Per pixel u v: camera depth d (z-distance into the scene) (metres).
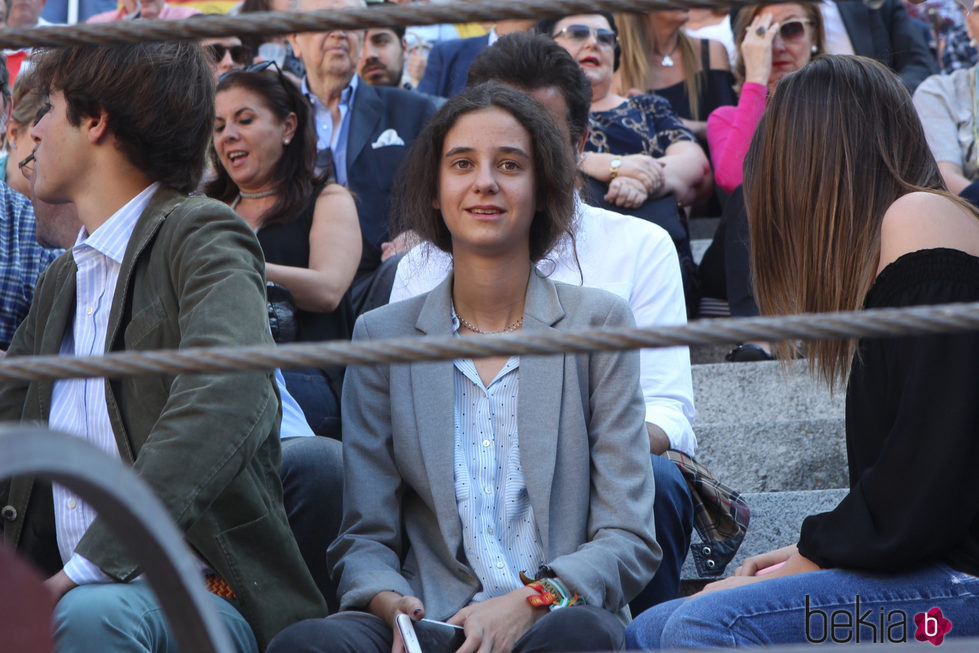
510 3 2.98
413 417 5.66
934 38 13.97
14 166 9.68
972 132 11.62
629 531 5.41
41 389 5.52
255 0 14.14
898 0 13.32
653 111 11.59
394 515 5.63
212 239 5.34
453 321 5.97
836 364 5.13
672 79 12.95
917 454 4.41
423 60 14.16
